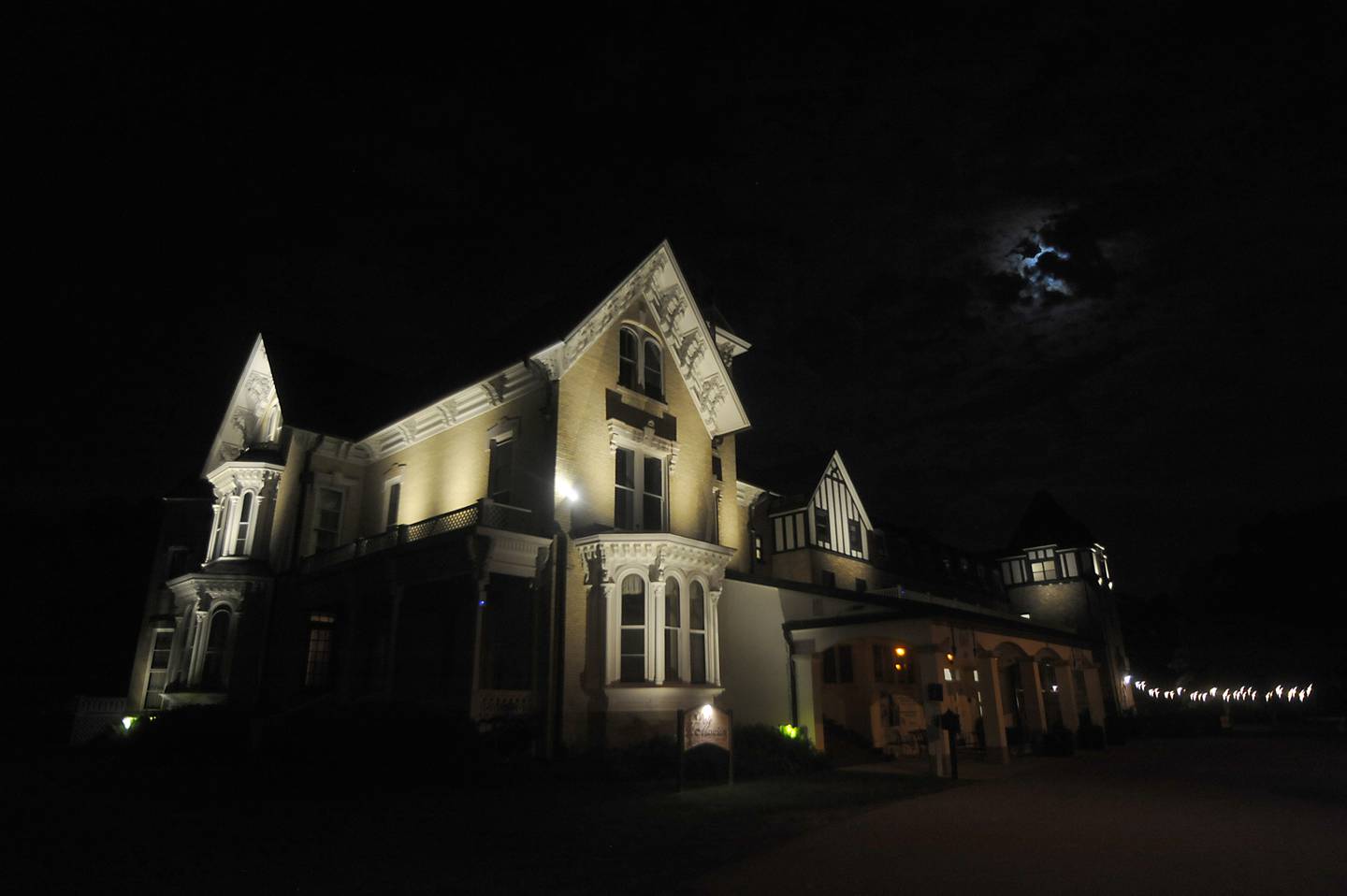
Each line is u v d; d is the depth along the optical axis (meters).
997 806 11.67
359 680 22.47
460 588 19.62
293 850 8.34
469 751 14.62
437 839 9.02
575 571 18.14
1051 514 51.19
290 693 21.72
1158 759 20.73
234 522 23.72
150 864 7.66
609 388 20.44
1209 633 50.09
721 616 21.77
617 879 7.07
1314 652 45.56
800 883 6.79
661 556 18.44
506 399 20.59
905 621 18.39
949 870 7.25
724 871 7.33
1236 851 8.07
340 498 24.78
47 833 9.23
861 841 8.82
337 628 23.16
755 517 32.50
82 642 34.09
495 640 19.45
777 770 16.58
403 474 23.48
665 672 18.14
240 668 22.19
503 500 19.86
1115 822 10.06
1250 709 47.88
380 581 19.36
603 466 19.66
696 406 23.52
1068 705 26.14
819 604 20.78
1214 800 12.25
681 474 22.27
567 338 18.98
